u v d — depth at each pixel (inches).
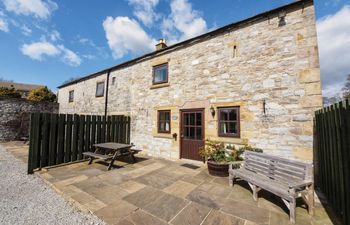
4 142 376.5
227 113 196.5
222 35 205.8
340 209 92.0
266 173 125.7
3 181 150.6
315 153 144.6
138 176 165.6
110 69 358.6
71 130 222.2
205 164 208.4
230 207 106.0
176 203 111.0
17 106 415.8
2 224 88.7
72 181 151.1
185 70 236.8
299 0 156.5
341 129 90.3
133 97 307.6
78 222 90.9
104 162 221.5
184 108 233.5
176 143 238.1
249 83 181.9
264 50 175.2
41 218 94.6
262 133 170.2
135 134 297.4
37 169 184.1
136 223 89.0
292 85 157.8
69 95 493.0
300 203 112.3
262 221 91.3
